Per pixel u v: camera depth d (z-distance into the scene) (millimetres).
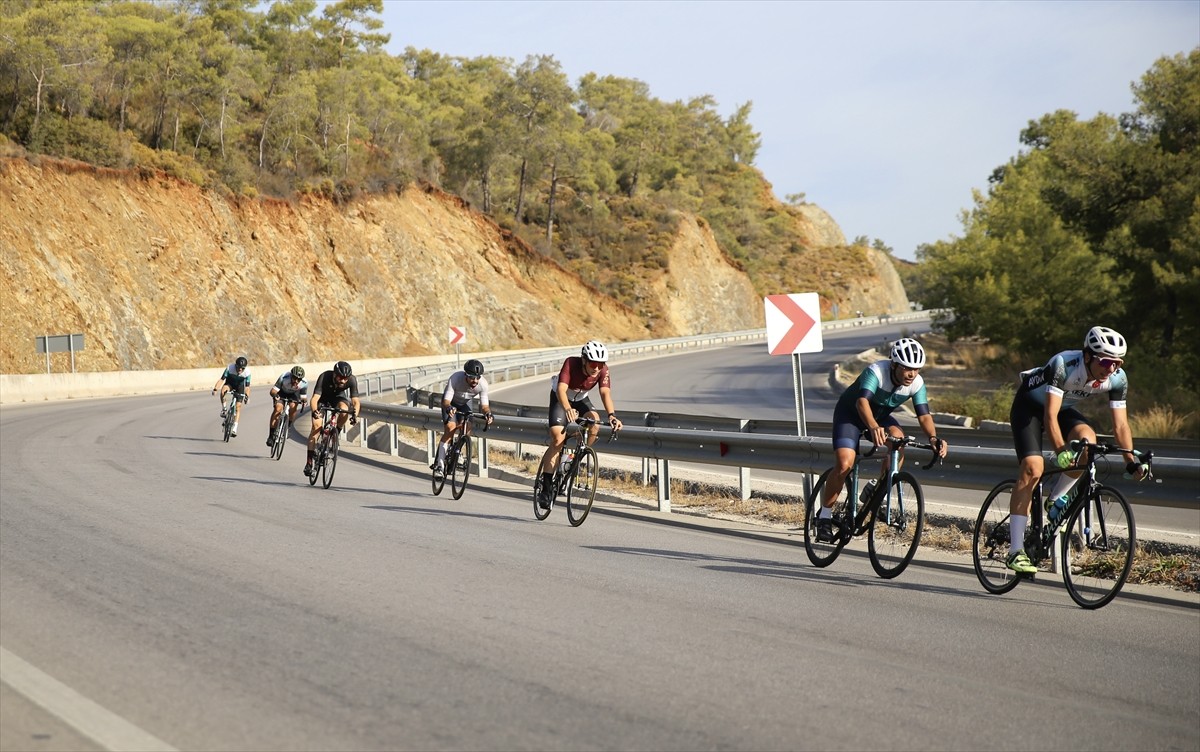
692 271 102938
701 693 5000
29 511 10859
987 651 5883
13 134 52312
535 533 10250
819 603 7109
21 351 43188
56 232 47500
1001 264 44125
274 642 5844
